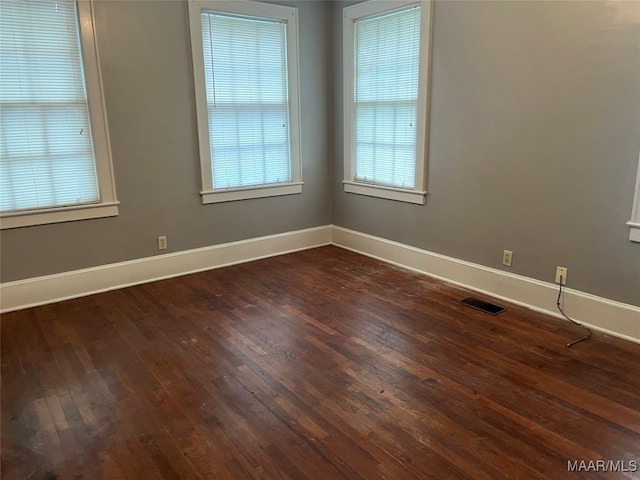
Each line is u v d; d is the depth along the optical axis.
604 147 2.64
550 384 2.28
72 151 3.34
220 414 2.09
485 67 3.17
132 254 3.72
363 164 4.39
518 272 3.22
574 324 2.92
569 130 2.78
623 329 2.71
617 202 2.63
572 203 2.84
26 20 3.03
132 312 3.22
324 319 3.07
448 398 2.18
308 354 2.62
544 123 2.90
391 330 2.90
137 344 2.76
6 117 3.07
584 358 2.52
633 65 2.46
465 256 3.58
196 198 3.96
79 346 2.74
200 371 2.45
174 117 3.72
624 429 1.95
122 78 3.43
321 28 4.39
